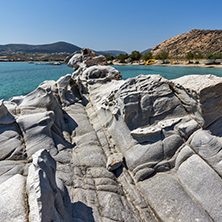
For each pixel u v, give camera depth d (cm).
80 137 909
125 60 9050
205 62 6662
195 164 598
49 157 453
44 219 300
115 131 859
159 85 808
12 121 766
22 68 5512
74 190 593
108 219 509
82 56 2044
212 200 509
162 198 561
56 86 1320
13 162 643
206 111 681
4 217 307
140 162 688
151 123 790
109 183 649
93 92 1321
